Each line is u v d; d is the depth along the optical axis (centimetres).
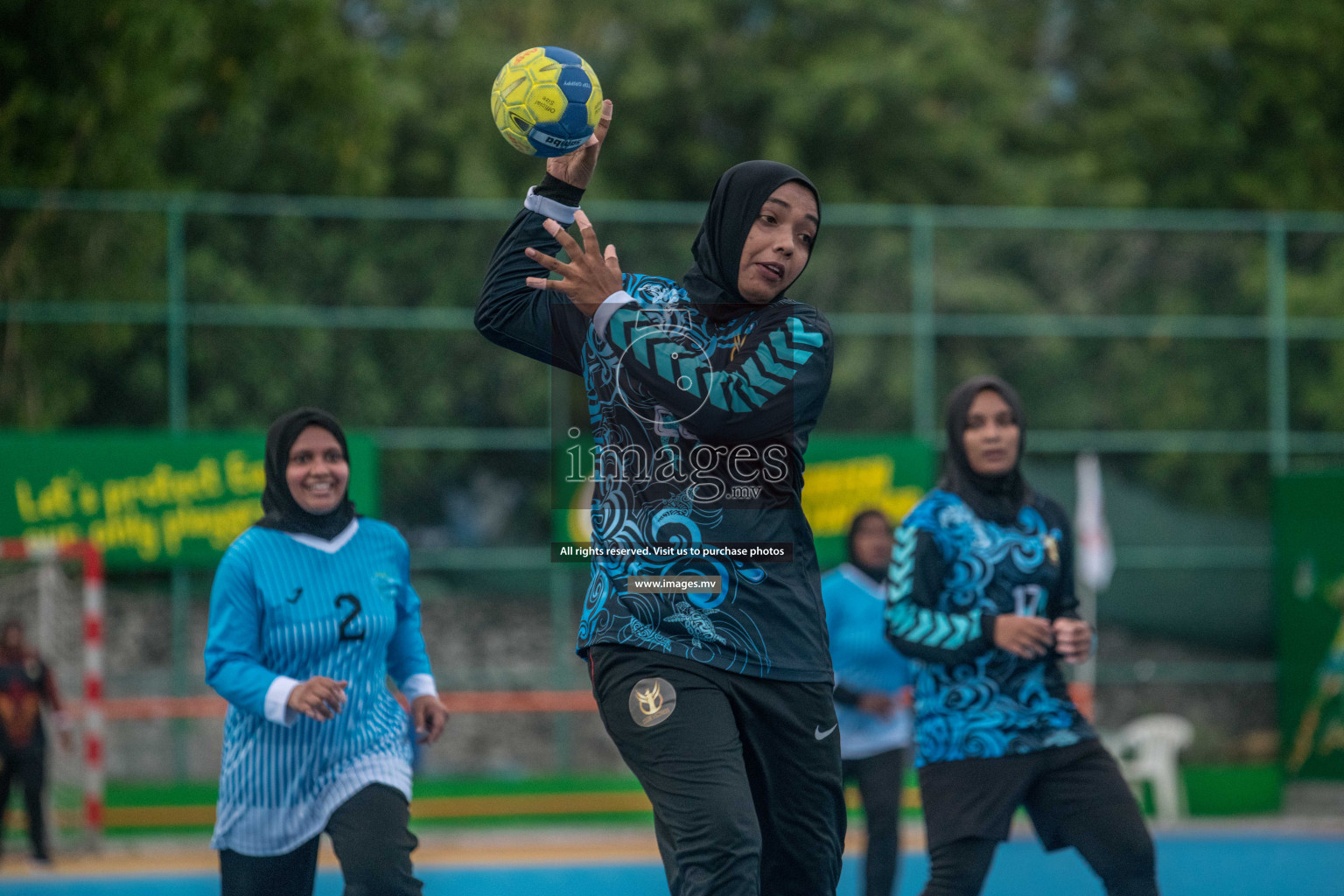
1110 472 4934
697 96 7500
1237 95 8194
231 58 5650
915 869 3247
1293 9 8081
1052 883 3097
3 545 3856
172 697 4412
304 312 4538
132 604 4600
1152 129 8100
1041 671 1703
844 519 4428
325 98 5897
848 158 7550
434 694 1661
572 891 3142
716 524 1163
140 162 4978
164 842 3903
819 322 1186
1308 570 4706
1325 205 7975
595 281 1159
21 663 3547
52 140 4650
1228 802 4434
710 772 1111
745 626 1157
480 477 4856
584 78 1259
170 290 4416
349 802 1477
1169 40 8319
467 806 4200
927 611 1702
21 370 4334
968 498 1762
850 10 7725
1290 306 5000
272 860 1506
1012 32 8875
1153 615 4909
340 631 1538
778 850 1217
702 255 1209
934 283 4853
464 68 7325
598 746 5022
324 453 1586
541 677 4869
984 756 1656
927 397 4769
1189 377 4947
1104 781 1642
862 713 2461
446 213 4631
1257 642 4878
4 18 4619
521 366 4781
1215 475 4947
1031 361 4938
